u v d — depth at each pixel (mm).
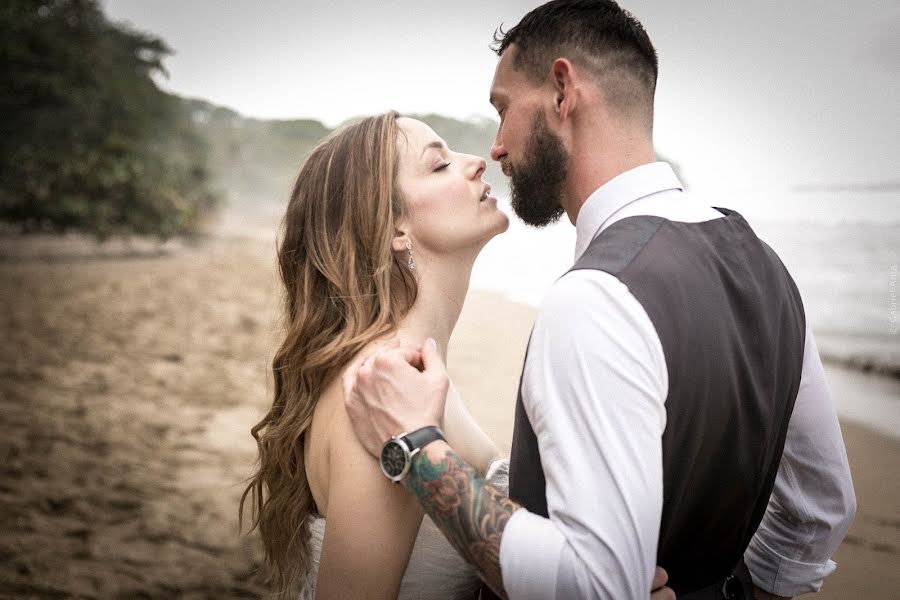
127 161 11703
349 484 1288
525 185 1386
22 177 11250
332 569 1306
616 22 1299
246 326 7469
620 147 1290
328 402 1420
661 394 1050
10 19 11211
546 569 1005
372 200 1502
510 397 5301
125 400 5184
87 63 11859
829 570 1517
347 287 1491
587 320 1056
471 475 1111
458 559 1441
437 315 1547
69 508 3566
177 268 10781
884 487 3678
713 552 1236
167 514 3543
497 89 1411
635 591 986
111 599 2805
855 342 6105
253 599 2818
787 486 1467
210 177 14906
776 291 1253
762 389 1179
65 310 7875
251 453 4305
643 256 1118
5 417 4754
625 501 991
